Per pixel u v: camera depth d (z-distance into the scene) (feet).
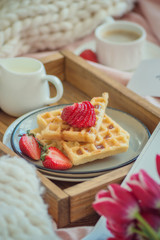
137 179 2.20
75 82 3.41
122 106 3.11
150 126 2.98
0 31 3.63
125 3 4.25
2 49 3.63
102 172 2.59
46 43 3.95
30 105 3.08
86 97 3.33
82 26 4.00
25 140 2.68
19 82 3.01
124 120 2.97
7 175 2.42
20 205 2.31
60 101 3.28
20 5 3.72
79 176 2.58
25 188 2.38
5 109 3.11
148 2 4.35
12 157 2.57
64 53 3.44
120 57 3.71
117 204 2.16
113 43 3.67
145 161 2.62
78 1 3.93
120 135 2.77
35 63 3.14
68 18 3.92
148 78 3.37
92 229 2.45
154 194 2.16
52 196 2.43
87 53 3.74
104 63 3.78
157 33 4.24
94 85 3.26
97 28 3.92
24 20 3.72
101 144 2.73
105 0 4.03
